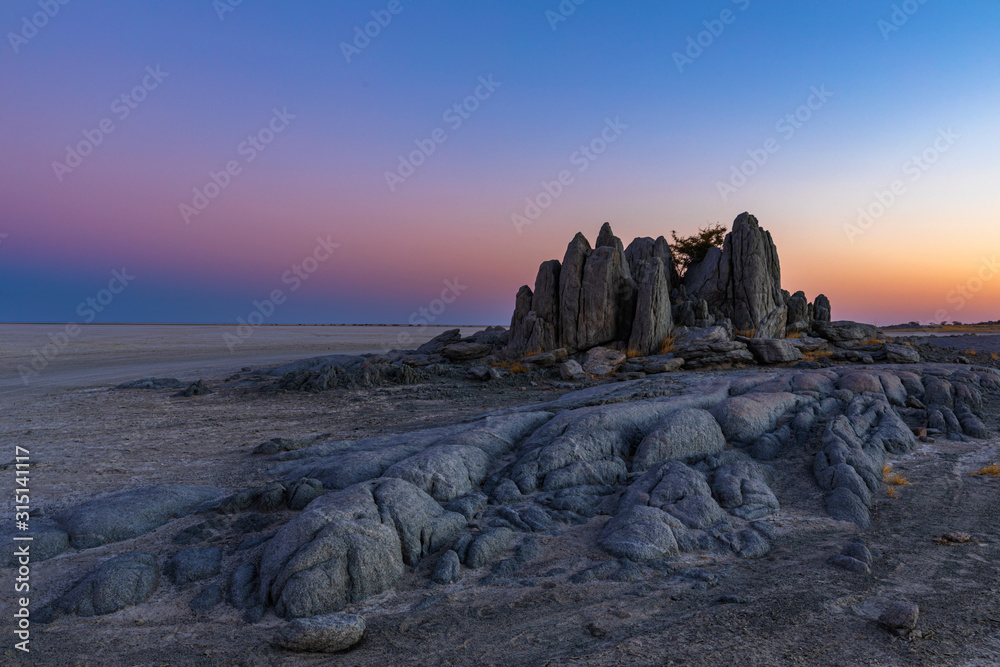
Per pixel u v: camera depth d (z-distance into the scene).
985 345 41.75
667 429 15.66
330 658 7.82
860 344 35.31
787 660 7.20
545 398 26.30
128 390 33.66
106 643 8.27
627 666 7.23
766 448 16.02
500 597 9.42
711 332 31.58
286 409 26.44
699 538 11.29
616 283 35.91
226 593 9.69
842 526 12.04
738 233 38.28
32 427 22.59
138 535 11.77
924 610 8.44
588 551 11.09
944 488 13.96
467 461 14.37
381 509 11.05
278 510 12.85
